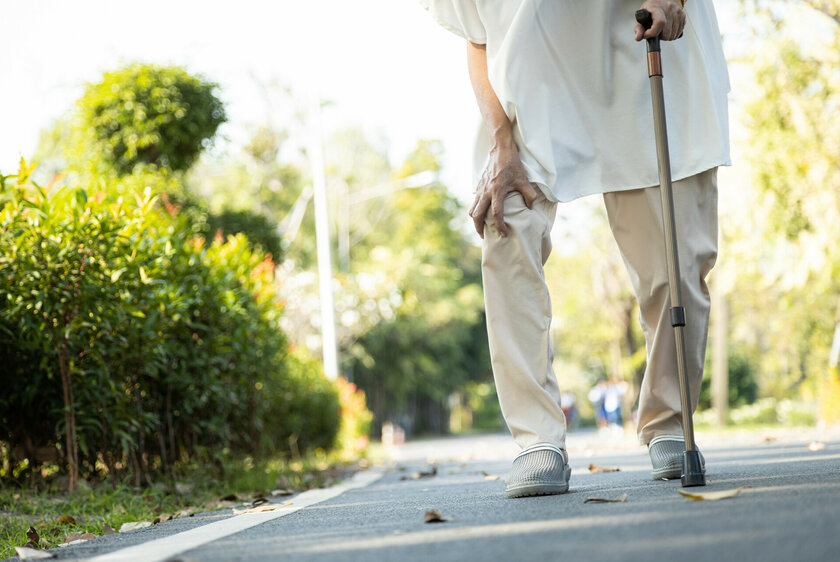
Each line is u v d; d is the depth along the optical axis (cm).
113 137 1498
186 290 633
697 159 317
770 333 3428
